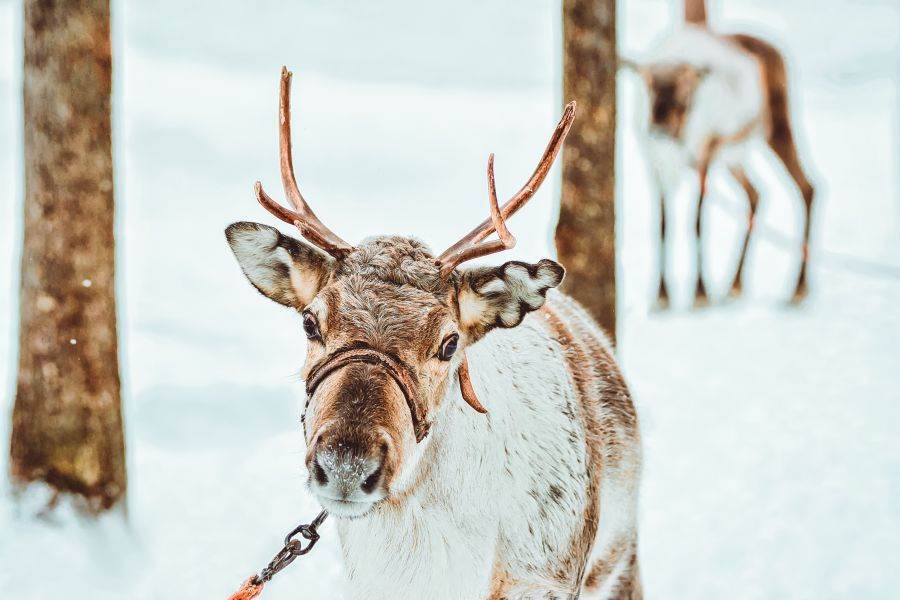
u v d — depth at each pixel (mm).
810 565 14344
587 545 9094
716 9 77438
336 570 13406
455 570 8344
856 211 41656
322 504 7219
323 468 7082
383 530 8297
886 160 51188
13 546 13031
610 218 17141
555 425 8805
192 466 16375
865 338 24906
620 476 10016
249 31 65375
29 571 12695
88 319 13734
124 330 23750
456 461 8273
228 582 13109
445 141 48688
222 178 40562
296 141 46469
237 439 17547
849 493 16562
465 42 69688
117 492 14055
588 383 9812
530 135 50531
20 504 13656
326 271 8195
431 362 7730
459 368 8148
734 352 23969
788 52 69875
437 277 7965
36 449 13789
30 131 13523
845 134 56375
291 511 14922
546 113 55094
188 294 27516
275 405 19312
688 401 20891
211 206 36938
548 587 8734
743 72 28656
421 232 35000
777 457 18016
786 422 19656
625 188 44219
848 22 77500
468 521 8352
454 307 8055
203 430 17875
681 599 13508
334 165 43656
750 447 18500
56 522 13492
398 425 7352
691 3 31547
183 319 25266
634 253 34656
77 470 13773
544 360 9125
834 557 14547
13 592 12352
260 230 8156
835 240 37031
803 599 13445
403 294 7777
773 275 31672
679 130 27875
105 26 13602
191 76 55000
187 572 13297
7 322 22547
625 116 52719
